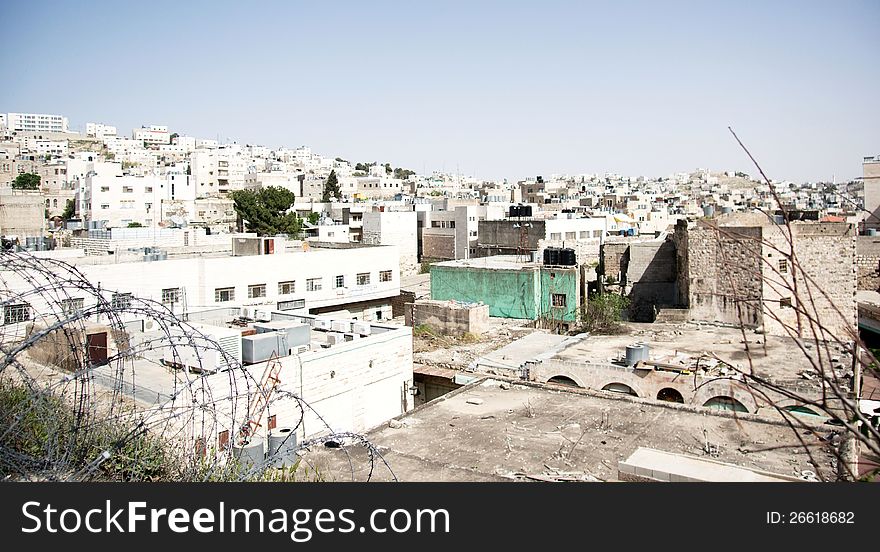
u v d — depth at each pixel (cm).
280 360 1978
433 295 4212
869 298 4109
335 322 2586
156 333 2083
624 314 4016
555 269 3859
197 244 4931
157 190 9119
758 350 2712
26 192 6059
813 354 2592
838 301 3117
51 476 1043
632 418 1814
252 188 13788
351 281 4347
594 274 4681
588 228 6372
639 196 13250
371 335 2519
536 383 2105
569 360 2662
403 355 2459
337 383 2161
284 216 8050
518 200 12281
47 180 11919
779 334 3067
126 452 1197
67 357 1698
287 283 3984
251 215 7875
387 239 7212
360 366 2255
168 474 1195
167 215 9262
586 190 14575
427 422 1797
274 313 2762
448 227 7412
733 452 1580
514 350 3066
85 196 8869
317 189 14275
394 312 4703
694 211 10975
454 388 2731
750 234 3138
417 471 1465
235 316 2733
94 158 16338
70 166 11606
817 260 3128
